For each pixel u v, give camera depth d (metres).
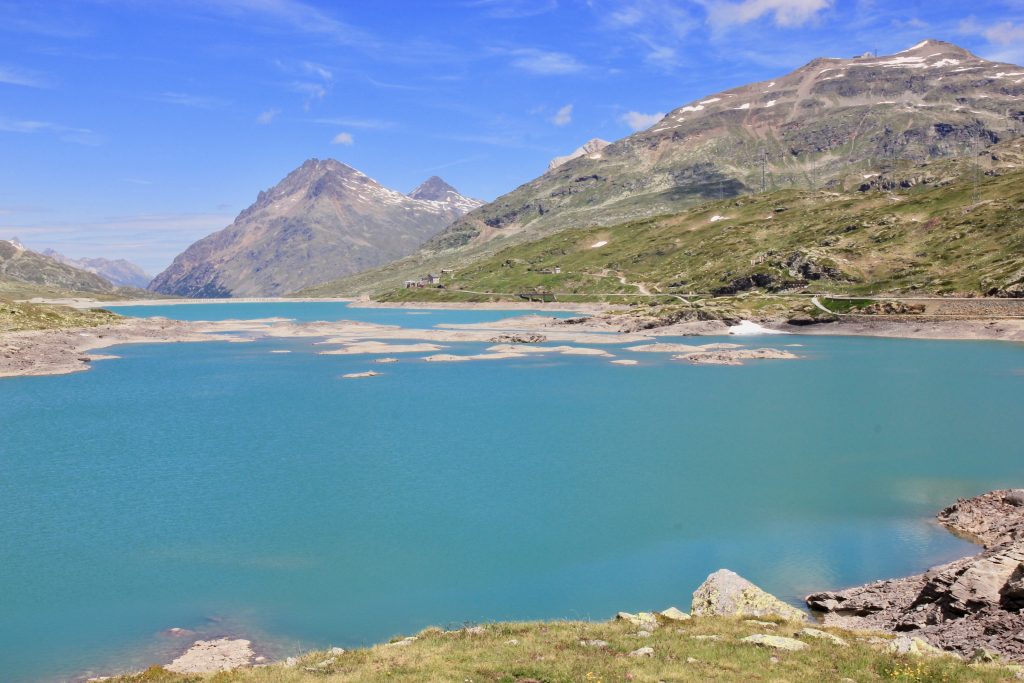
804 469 74.94
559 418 102.81
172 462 79.06
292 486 69.88
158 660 37.97
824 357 166.88
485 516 61.22
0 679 36.06
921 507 62.56
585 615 43.28
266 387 134.62
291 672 27.42
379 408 111.88
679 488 68.88
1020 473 72.06
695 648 28.86
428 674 26.05
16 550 53.75
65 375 152.88
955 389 123.38
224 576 49.34
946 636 32.53
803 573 49.12
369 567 50.78
